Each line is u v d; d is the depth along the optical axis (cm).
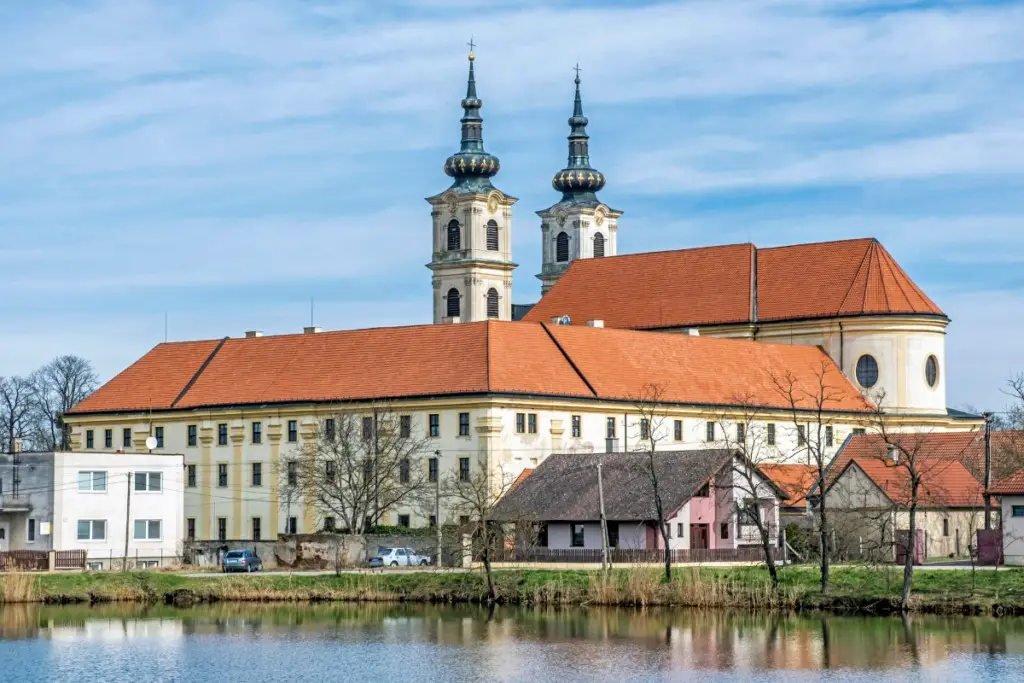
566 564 15750
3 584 15162
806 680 11144
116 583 15375
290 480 19438
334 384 19362
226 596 15162
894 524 14950
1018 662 11494
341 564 17138
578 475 16675
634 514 15838
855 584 13975
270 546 18000
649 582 14238
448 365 18700
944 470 16475
